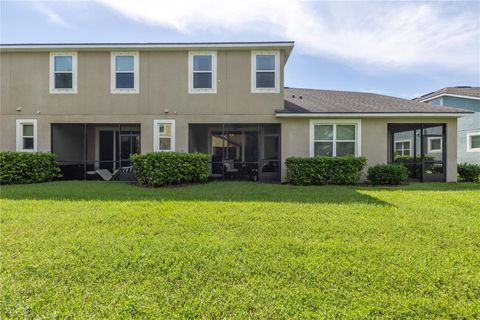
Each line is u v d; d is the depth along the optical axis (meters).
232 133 14.06
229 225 4.64
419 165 12.70
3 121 11.22
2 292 2.62
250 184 10.07
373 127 11.27
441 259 3.37
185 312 2.39
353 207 5.93
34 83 11.23
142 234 4.20
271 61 11.29
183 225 4.63
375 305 2.48
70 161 12.25
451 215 5.33
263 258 3.36
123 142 14.16
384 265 3.20
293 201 6.59
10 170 9.56
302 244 3.80
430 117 11.30
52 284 2.78
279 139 12.16
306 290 2.71
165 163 9.30
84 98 11.27
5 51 11.12
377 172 10.20
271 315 2.36
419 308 2.45
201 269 3.10
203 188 8.79
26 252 3.48
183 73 11.30
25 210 5.56
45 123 11.23
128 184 9.73
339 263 3.24
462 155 15.23
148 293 2.65
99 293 2.65
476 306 2.48
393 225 4.67
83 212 5.39
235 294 2.64
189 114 11.33
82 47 10.99
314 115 10.95
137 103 11.31
